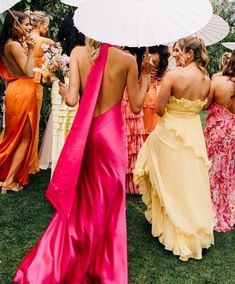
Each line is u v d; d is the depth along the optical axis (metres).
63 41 3.77
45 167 5.12
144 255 3.40
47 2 5.76
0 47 4.15
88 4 2.27
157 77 4.53
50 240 2.75
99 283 2.73
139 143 4.49
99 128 2.68
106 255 2.73
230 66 3.79
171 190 3.39
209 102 3.87
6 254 3.27
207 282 3.10
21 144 4.38
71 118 3.93
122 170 2.75
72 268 2.70
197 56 3.25
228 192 4.02
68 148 2.62
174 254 3.41
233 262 3.41
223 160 3.94
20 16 4.12
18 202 4.20
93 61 2.60
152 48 4.33
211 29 3.58
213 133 3.93
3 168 4.45
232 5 11.45
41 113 6.00
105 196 2.72
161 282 3.06
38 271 2.65
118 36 2.12
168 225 3.44
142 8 2.17
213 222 3.50
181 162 3.34
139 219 4.04
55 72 3.79
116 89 2.65
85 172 2.76
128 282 3.03
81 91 2.75
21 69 4.11
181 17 2.16
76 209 2.77
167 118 3.38
